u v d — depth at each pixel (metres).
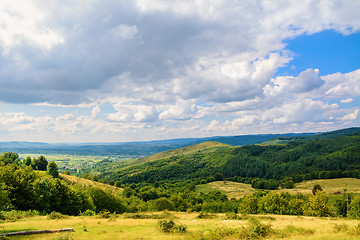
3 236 20.42
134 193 162.88
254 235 21.75
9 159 143.75
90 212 64.19
